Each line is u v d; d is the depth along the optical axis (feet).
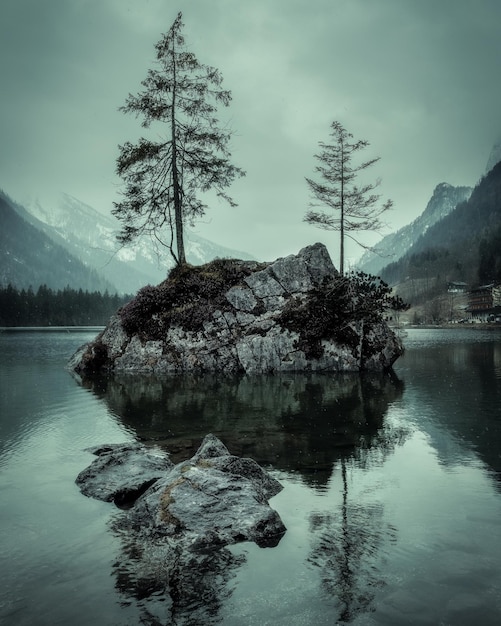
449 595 16.55
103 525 23.36
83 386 74.90
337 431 42.73
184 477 26.03
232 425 45.91
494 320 529.45
